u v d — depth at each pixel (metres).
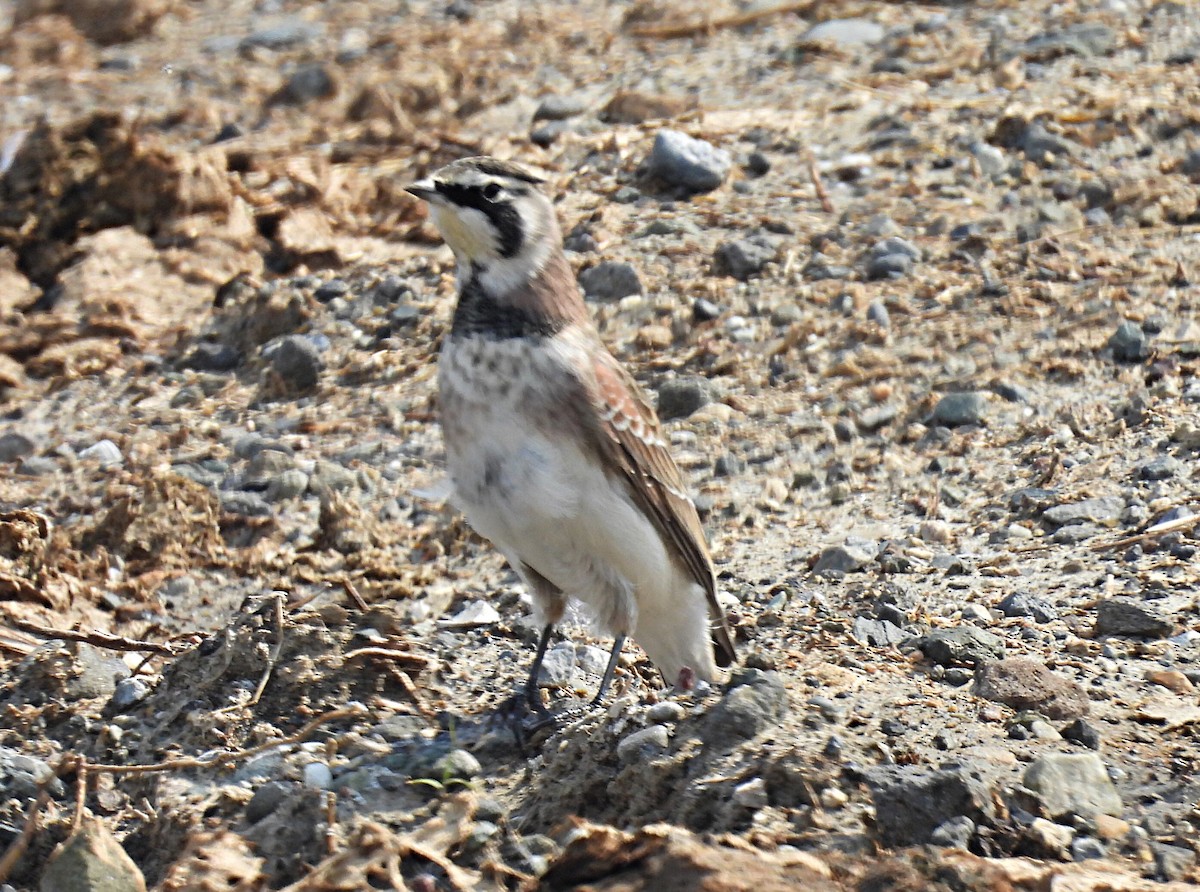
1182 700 8.86
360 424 14.34
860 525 12.05
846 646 9.81
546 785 8.30
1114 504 11.61
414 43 24.30
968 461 12.71
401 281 16.31
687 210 16.92
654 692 9.58
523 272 9.07
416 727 9.23
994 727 8.51
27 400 15.38
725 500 12.55
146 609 11.92
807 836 7.38
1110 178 16.66
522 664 10.16
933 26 21.45
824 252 15.90
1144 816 7.67
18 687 10.15
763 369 14.28
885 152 17.75
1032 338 14.20
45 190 17.67
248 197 18.36
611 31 23.77
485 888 7.54
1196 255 15.27
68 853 8.05
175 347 16.09
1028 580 10.73
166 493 12.84
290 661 9.62
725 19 23.11
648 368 14.46
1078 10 21.23
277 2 27.97
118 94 23.50
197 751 9.18
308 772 8.73
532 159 18.47
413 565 12.28
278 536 12.80
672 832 7.18
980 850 7.38
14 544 12.23
